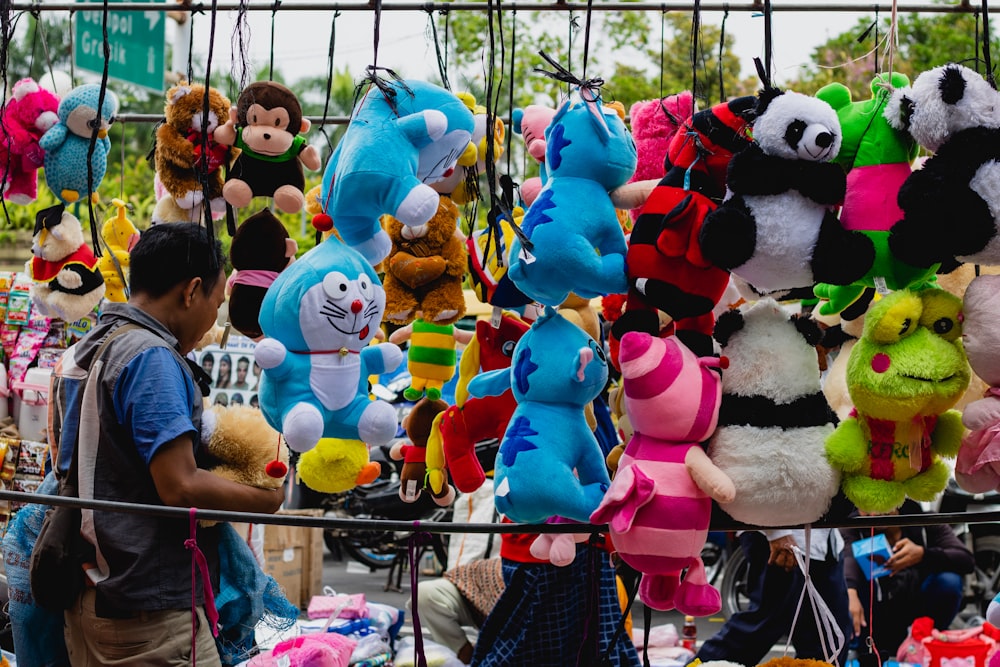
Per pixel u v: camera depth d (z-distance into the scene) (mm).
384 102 2555
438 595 4516
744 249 2174
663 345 2266
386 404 2602
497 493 2400
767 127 2188
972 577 6176
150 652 2506
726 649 4305
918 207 2186
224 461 2625
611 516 2260
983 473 2305
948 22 9344
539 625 3582
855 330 3846
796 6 3338
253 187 3023
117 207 3562
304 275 2510
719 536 6688
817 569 4184
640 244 2344
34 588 2523
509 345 2953
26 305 4547
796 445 2238
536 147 2660
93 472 2512
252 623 2816
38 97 3312
